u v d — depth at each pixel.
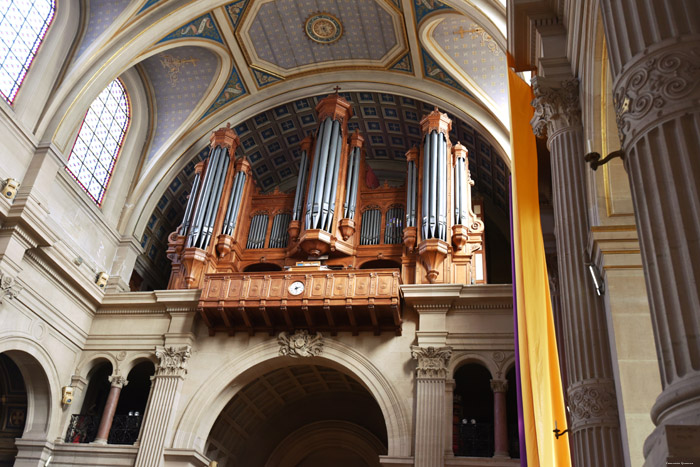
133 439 14.91
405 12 16.42
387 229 16.55
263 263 16.78
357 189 17.09
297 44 18.31
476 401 17.12
